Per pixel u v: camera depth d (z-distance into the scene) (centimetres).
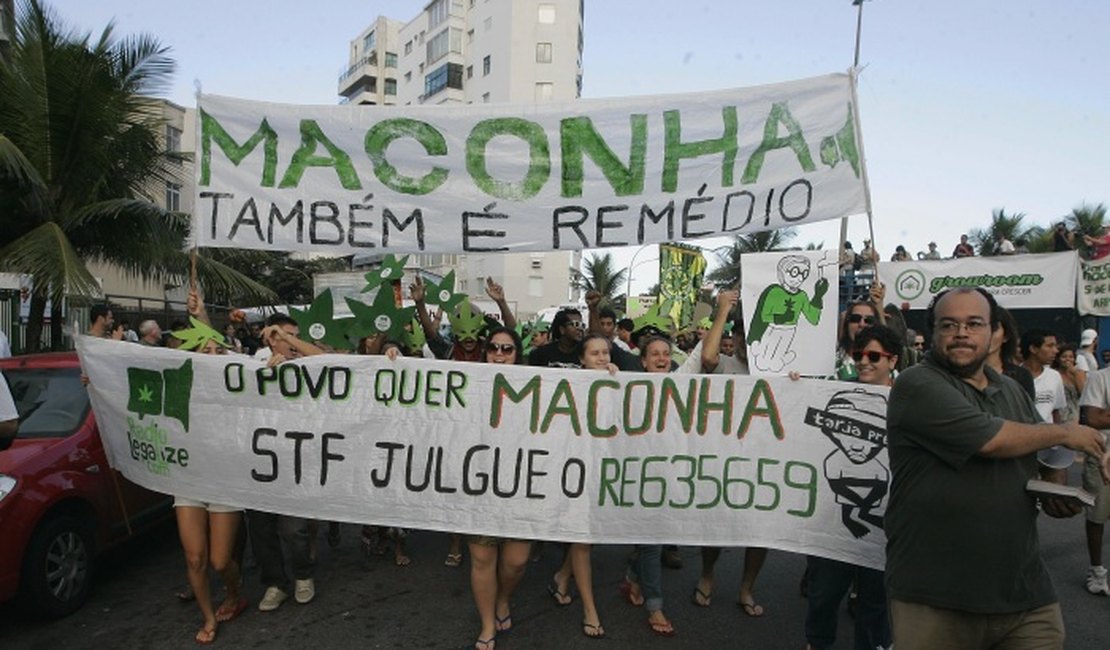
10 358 530
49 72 1046
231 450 399
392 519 395
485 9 5141
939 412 229
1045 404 547
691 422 386
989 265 1349
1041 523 682
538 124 432
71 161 1116
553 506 389
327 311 480
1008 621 230
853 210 409
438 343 652
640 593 455
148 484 409
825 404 373
